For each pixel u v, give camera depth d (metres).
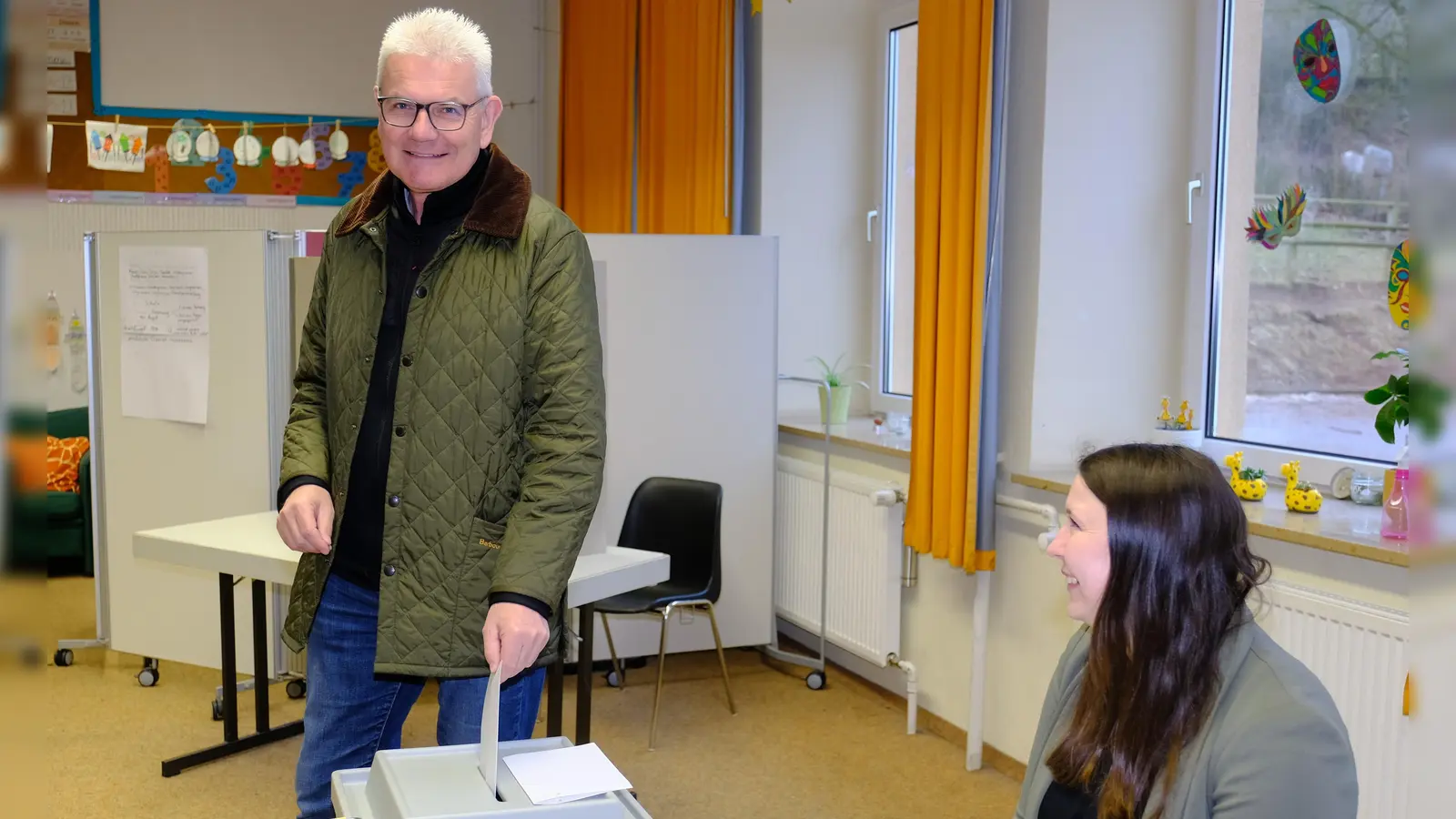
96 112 5.92
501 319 1.70
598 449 1.68
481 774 1.20
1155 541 1.29
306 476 1.82
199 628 3.83
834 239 4.65
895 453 3.71
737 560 4.11
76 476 5.36
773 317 4.10
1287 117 2.92
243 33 6.14
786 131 4.55
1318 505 2.60
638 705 3.90
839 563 3.92
